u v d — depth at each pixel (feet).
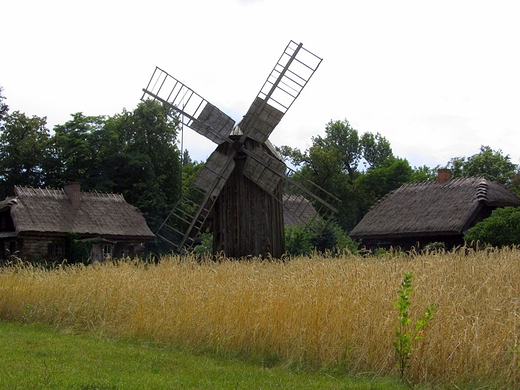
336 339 40.45
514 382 33.42
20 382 35.68
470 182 125.90
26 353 45.24
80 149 194.70
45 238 146.82
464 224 114.73
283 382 37.14
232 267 62.39
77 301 59.77
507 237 93.50
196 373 39.52
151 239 158.30
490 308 37.73
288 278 49.85
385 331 38.50
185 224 111.75
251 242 90.33
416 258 53.21
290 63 95.45
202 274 57.98
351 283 44.86
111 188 193.16
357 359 38.86
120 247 154.92
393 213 128.16
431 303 39.09
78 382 36.09
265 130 92.63
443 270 48.42
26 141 197.36
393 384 35.78
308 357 41.16
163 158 202.90
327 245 122.31
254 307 45.88
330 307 42.01
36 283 65.46
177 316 49.34
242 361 43.55
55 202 153.07
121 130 201.77
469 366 34.83
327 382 36.94
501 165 231.91
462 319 36.91
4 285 67.05
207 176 93.91
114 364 41.88
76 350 46.57
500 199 120.57
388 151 299.99
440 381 35.24
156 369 40.65
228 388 35.55
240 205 91.35
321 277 46.88
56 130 204.64
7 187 197.57
